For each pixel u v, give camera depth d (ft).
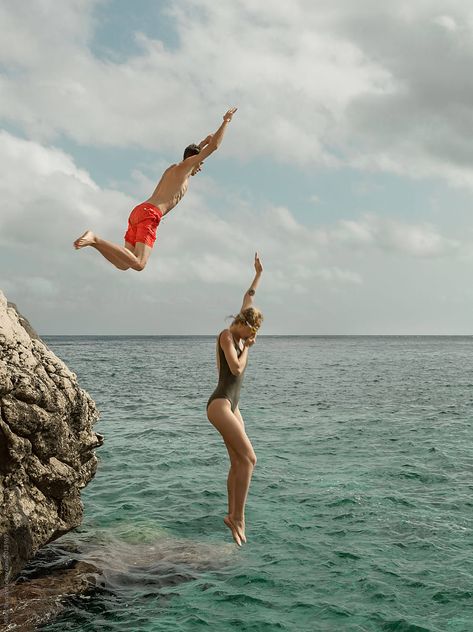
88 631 30.32
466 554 39.50
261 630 30.37
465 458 66.54
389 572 36.83
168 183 22.86
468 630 30.14
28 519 34.50
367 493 53.21
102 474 61.36
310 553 40.01
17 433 33.86
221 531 44.52
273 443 76.18
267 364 258.37
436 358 319.06
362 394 130.72
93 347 492.54
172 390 138.21
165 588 35.12
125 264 21.38
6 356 35.24
